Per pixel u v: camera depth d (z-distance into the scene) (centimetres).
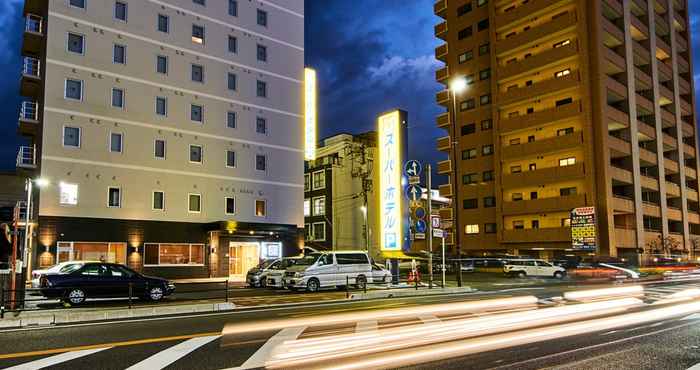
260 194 3997
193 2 3831
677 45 6406
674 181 6012
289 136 4231
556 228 4662
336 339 1036
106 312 1519
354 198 5959
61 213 3131
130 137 3441
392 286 2606
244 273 3853
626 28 5216
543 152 4844
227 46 3969
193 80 3772
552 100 5000
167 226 3522
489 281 3431
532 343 991
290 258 2852
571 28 4794
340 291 2459
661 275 3938
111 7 3459
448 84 5938
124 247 3344
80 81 3297
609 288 2500
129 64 3491
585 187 4597
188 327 1273
